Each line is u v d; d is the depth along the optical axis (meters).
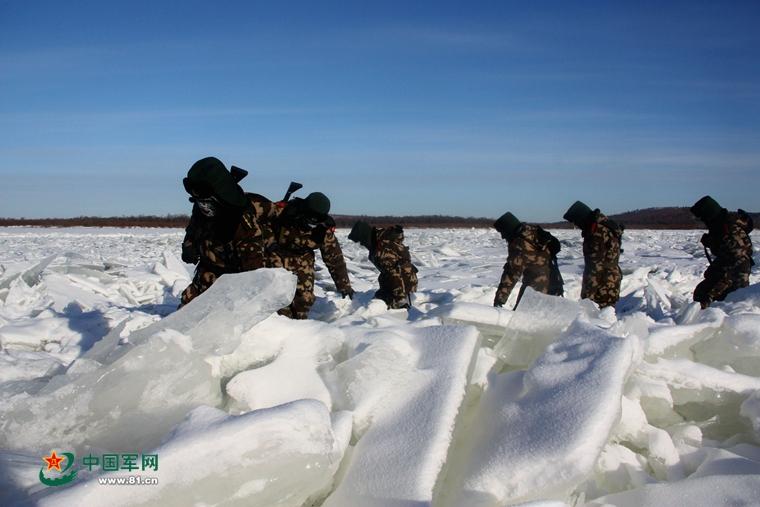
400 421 3.07
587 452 2.70
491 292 9.09
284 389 3.35
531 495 2.67
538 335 3.75
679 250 23.06
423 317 4.50
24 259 16.83
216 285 3.54
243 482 2.48
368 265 16.33
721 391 3.54
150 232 42.53
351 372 3.34
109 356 3.49
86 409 3.02
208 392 3.28
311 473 2.62
